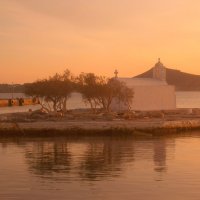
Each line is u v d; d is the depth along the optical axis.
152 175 43.84
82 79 105.25
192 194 36.81
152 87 107.31
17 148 62.59
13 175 44.31
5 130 75.69
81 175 44.19
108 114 94.06
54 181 41.66
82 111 107.38
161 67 118.69
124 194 37.03
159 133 78.88
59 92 100.81
